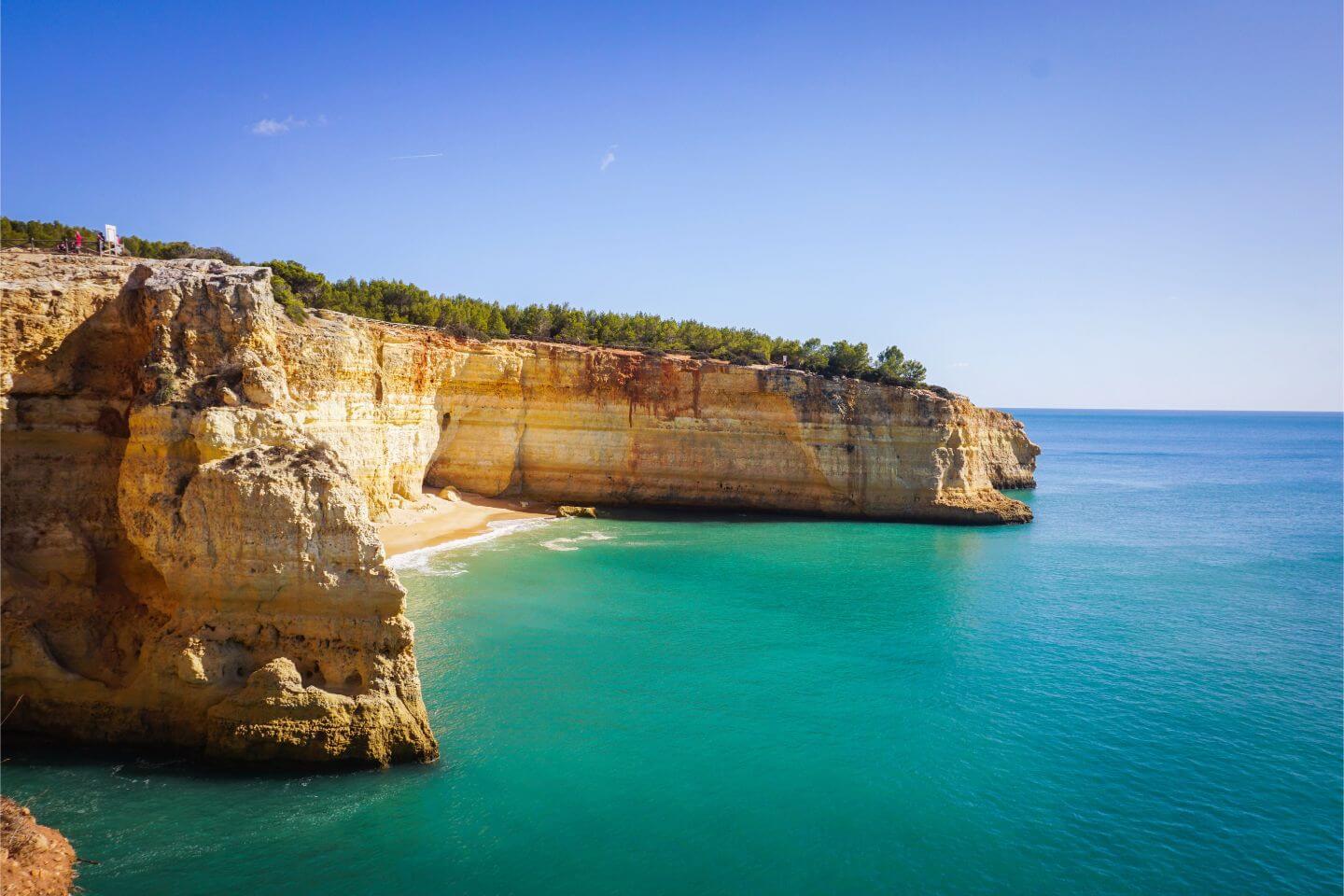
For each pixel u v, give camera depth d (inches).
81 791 780.6
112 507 925.2
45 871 642.8
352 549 856.3
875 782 923.4
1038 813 868.0
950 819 852.0
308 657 853.8
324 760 829.8
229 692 834.2
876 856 784.9
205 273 970.1
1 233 1553.9
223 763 824.9
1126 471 5280.5
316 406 1692.9
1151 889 747.4
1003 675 1266.0
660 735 1020.5
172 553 859.4
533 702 1097.4
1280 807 887.7
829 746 1008.2
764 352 3297.2
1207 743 1038.4
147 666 847.1
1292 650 1411.2
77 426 922.1
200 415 868.6
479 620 1425.9
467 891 701.9
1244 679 1261.1
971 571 1980.8
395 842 757.9
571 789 879.7
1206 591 1835.6
